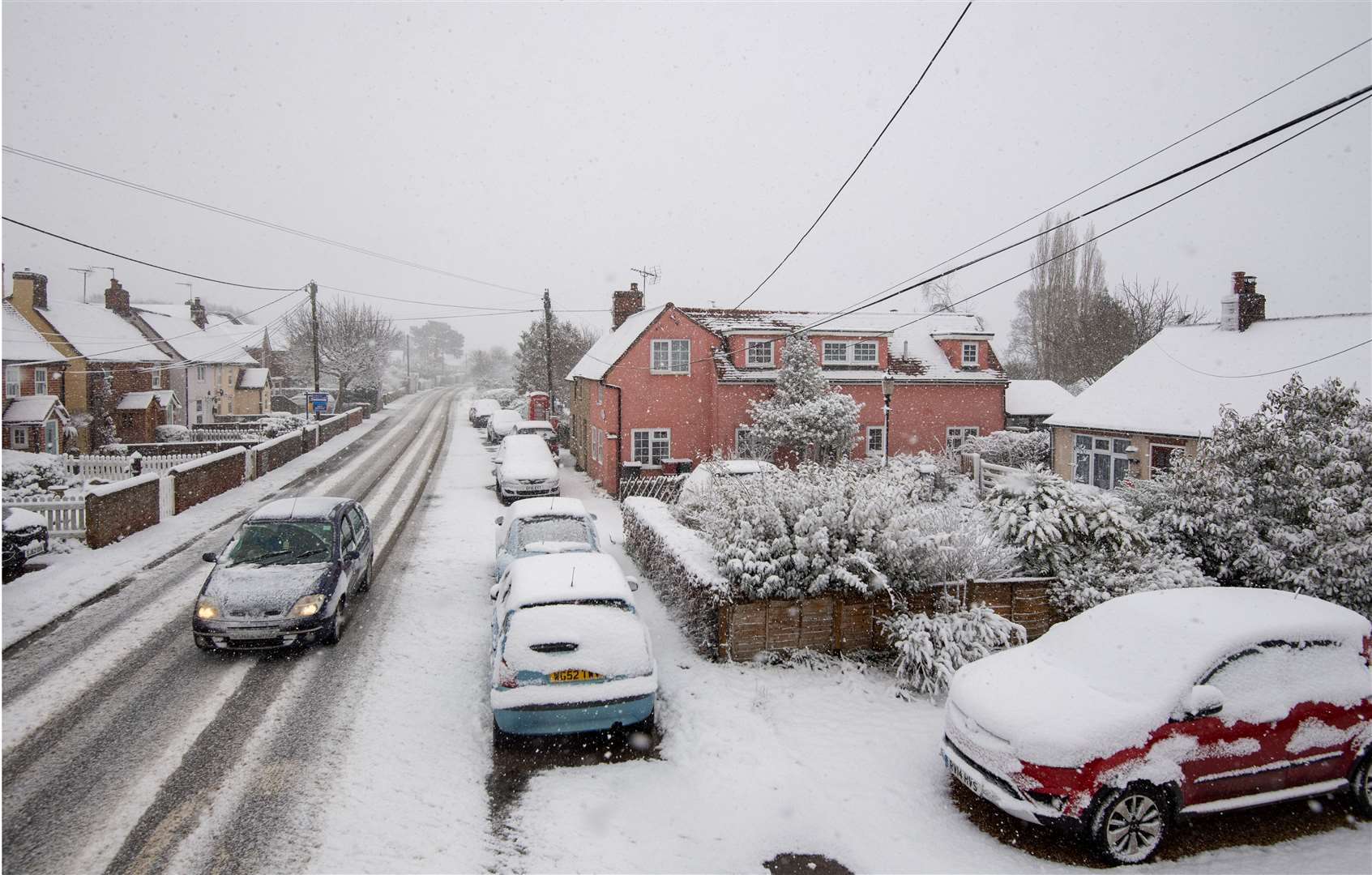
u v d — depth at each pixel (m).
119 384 37.34
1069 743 5.64
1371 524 8.92
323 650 9.48
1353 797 6.46
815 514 9.39
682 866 5.47
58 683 8.34
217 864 5.30
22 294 33.94
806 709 8.03
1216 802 5.90
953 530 9.85
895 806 6.29
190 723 7.41
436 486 23.91
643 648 7.28
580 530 11.71
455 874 5.30
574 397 34.16
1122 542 9.92
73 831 5.64
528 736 7.33
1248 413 18.95
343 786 6.37
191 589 11.93
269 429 38.25
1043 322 47.56
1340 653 6.46
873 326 30.00
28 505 14.60
